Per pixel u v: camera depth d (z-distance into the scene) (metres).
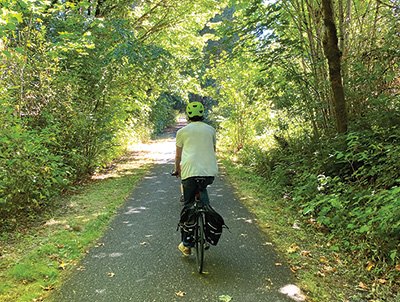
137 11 12.32
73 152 7.23
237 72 11.27
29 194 5.54
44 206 5.82
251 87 11.34
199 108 3.95
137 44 8.81
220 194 6.81
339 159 5.67
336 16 7.16
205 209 3.61
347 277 3.42
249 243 4.31
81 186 7.55
